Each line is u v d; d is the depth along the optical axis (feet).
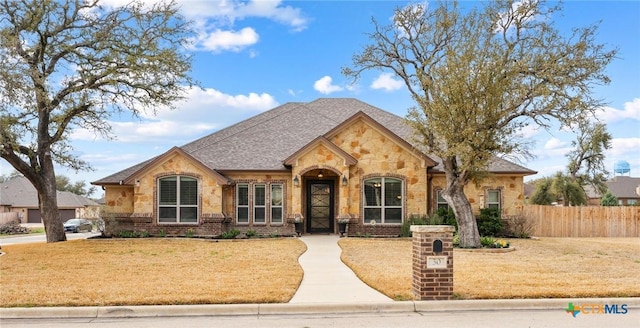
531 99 57.93
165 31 74.38
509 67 58.39
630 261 50.96
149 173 76.23
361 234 76.89
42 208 75.31
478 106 57.62
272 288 34.45
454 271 42.63
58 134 74.18
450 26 63.21
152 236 75.36
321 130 89.56
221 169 78.23
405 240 69.72
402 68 68.33
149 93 75.92
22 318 28.37
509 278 38.81
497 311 30.09
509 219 80.89
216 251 57.41
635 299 31.40
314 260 50.44
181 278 38.73
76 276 39.91
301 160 76.48
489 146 58.90
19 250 59.77
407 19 66.80
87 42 73.36
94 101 75.10
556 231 95.20
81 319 28.22
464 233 63.93
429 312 29.91
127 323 27.25
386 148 78.18
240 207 79.20
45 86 68.28
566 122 57.16
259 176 79.25
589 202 214.48
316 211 81.56
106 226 77.77
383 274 40.37
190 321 27.68
